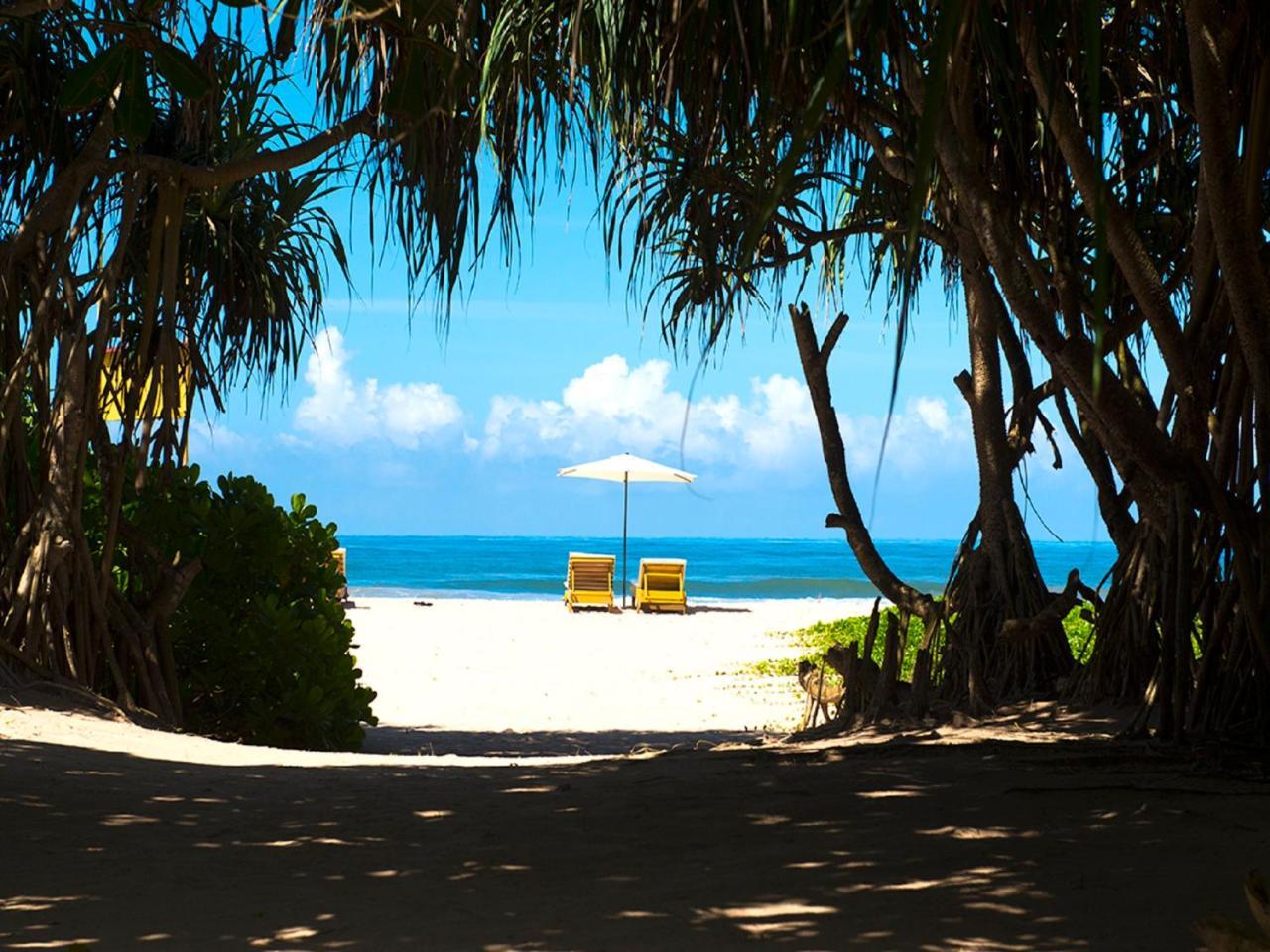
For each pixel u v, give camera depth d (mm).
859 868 3463
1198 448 6211
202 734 9070
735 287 7449
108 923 2984
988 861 3494
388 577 55562
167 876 3514
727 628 21141
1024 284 6016
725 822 4223
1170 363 6242
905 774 5176
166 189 8203
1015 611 8109
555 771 5906
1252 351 5730
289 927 2938
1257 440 5879
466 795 4988
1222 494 5934
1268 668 5758
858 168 6250
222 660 9055
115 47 2512
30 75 7781
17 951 2729
